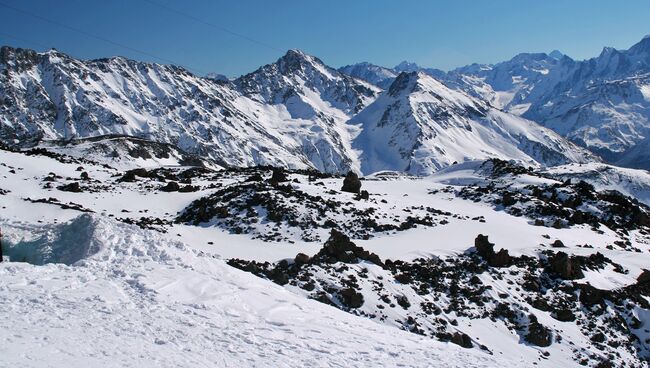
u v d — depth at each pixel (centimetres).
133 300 2172
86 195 7106
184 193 7812
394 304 4106
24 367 1288
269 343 1962
